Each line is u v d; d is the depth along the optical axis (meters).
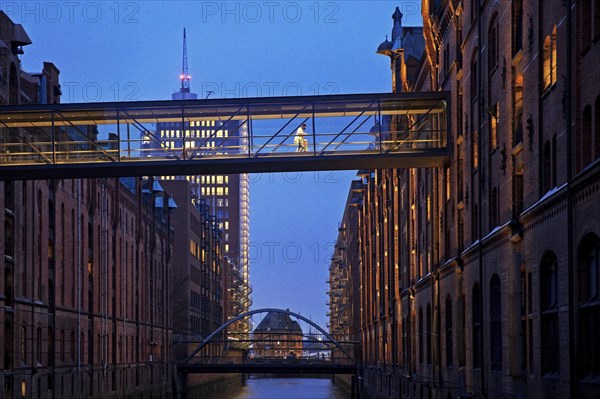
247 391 172.75
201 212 164.00
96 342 83.62
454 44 49.62
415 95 50.09
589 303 27.17
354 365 111.88
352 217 145.38
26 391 62.56
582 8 27.94
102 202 86.50
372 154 49.72
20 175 49.22
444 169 52.03
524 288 34.91
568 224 28.39
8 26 60.66
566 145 28.73
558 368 30.89
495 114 39.75
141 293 105.50
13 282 60.59
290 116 50.22
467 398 44.41
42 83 69.88
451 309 51.59
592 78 26.95
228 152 50.16
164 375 116.50
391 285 83.50
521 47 36.06
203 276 158.00
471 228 45.09
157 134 50.09
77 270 77.00
